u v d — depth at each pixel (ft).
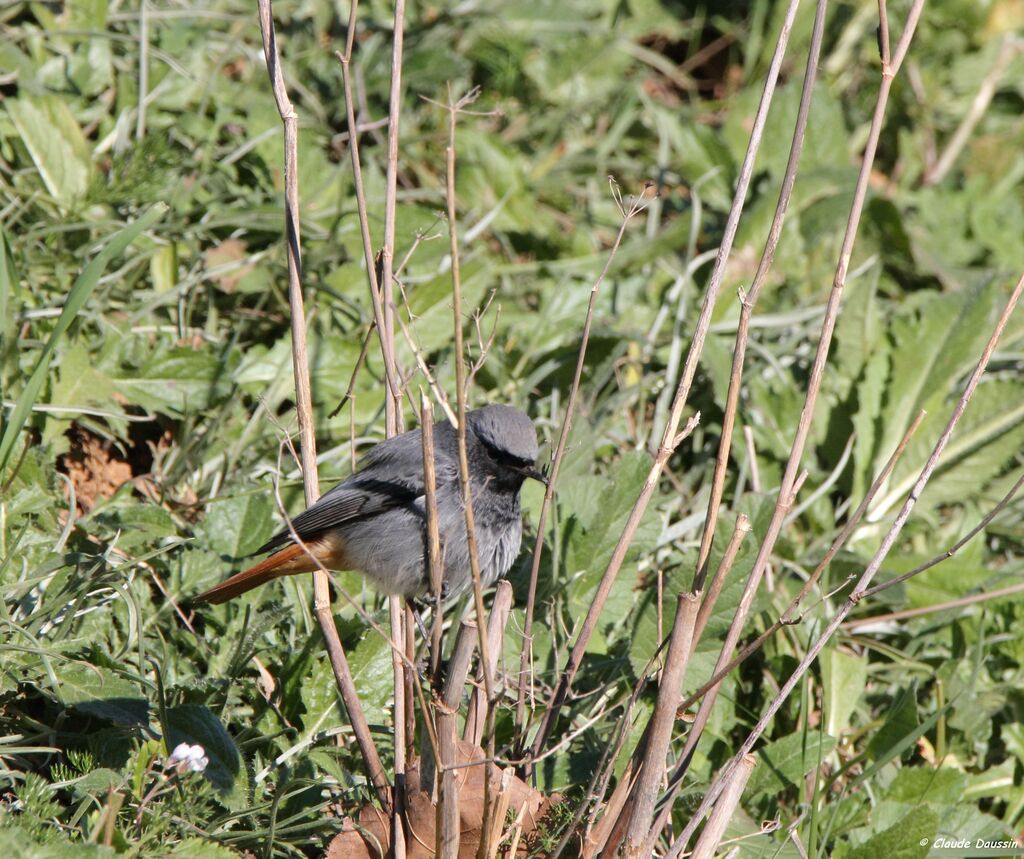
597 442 37.65
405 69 45.73
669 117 49.06
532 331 40.32
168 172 37.40
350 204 40.29
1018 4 57.88
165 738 23.52
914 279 48.14
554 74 50.26
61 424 31.17
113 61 40.42
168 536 29.35
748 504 31.50
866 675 32.89
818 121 47.47
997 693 32.42
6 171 36.01
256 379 35.12
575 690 28.91
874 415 38.75
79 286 24.95
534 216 45.11
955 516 40.09
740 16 56.49
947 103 57.47
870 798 29.78
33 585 25.86
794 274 45.73
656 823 21.88
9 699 24.86
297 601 30.01
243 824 24.02
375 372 36.40
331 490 27.37
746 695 32.14
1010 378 39.45
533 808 22.61
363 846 22.63
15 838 19.81
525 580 31.48
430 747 21.61
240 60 43.93
